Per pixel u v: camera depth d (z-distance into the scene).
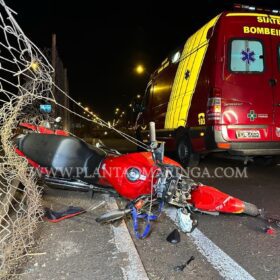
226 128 7.39
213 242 4.09
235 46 7.51
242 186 7.01
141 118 13.32
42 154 4.82
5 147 3.62
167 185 4.22
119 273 3.26
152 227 4.58
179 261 3.61
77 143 4.84
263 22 7.67
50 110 6.64
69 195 5.99
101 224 4.52
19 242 3.32
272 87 7.59
